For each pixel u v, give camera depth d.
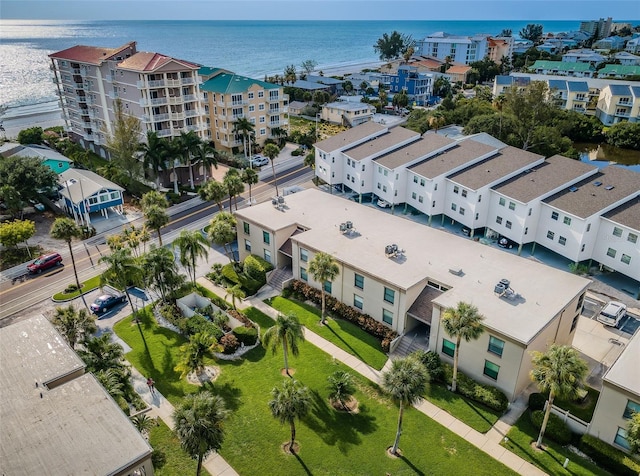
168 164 80.38
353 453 33.25
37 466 23.45
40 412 26.86
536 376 31.23
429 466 32.19
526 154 66.25
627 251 50.91
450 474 31.56
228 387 39.53
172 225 70.44
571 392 30.06
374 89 172.12
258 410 37.06
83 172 77.00
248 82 101.88
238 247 60.69
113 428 25.83
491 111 112.12
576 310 42.16
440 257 48.09
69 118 107.00
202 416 27.47
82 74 94.69
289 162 97.88
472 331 34.91
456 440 34.25
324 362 42.38
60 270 58.44
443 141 73.75
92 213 74.69
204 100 102.81
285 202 62.53
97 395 28.17
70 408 27.17
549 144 95.75
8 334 33.97
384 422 35.97
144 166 76.31
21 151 82.06
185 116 86.75
